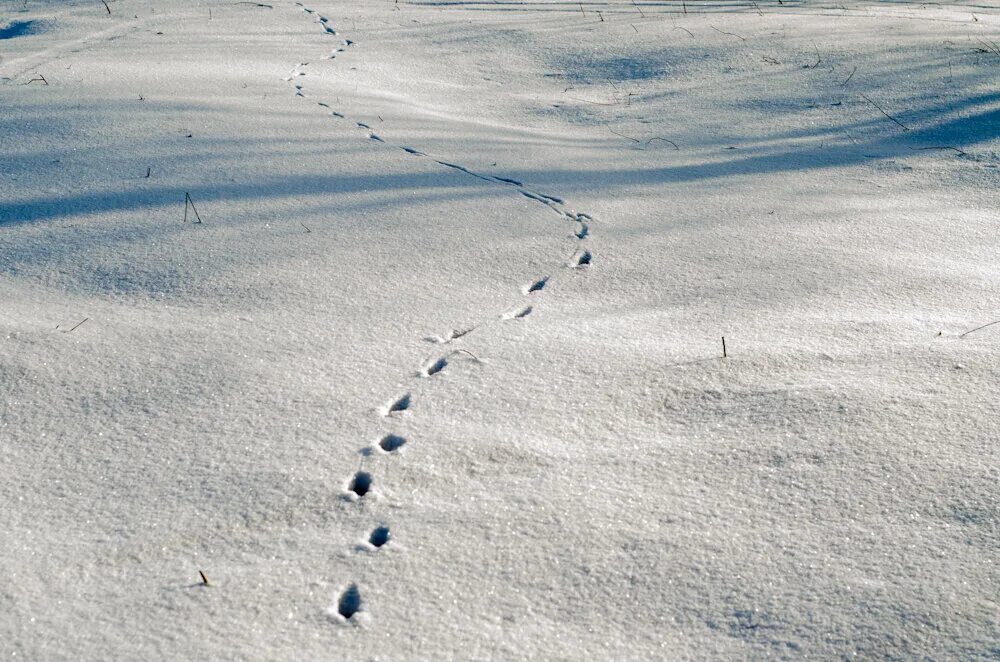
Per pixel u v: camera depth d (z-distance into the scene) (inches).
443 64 245.0
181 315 98.0
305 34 278.2
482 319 99.0
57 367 87.0
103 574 62.2
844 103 200.1
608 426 78.5
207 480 71.8
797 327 94.0
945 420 75.1
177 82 203.0
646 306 102.2
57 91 190.2
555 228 126.5
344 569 62.5
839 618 57.2
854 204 137.6
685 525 66.1
